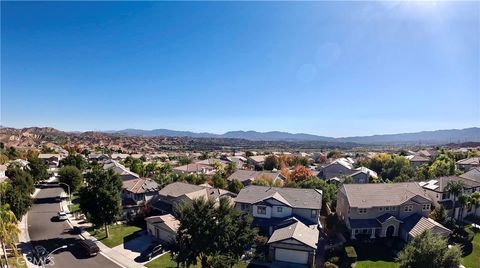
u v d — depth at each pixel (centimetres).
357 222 4916
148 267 3866
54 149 17975
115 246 4547
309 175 7931
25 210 5447
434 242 3269
